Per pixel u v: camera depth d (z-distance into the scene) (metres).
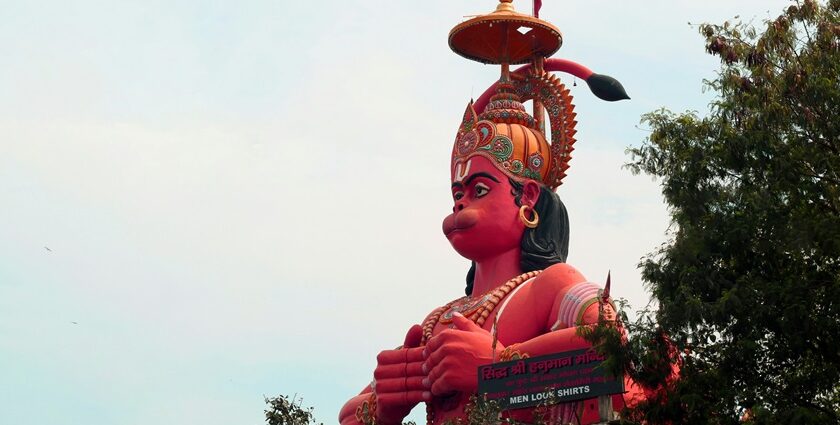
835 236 20.66
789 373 21.34
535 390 24.66
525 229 29.83
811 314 20.81
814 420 19.75
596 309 25.97
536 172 30.39
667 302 21.27
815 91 21.84
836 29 22.25
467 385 26.19
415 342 29.41
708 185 22.27
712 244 21.66
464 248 29.91
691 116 23.23
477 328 27.17
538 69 31.75
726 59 22.89
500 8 31.70
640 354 21.61
